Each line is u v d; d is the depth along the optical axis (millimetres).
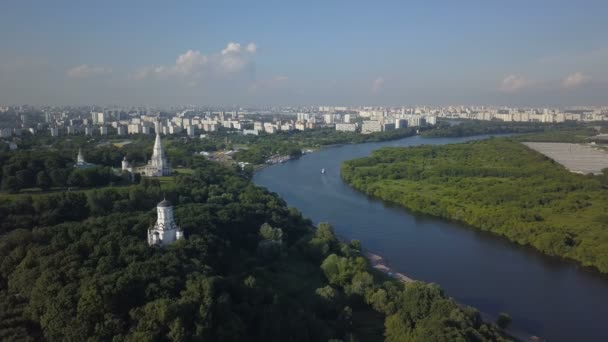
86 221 199625
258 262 199625
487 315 175750
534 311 180000
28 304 138750
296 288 181625
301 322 141625
